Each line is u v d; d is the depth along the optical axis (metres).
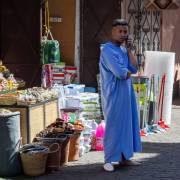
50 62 12.98
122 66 8.66
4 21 12.29
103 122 10.69
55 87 11.12
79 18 13.56
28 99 9.02
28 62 12.45
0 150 8.41
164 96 13.16
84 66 13.66
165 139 11.73
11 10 12.27
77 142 9.58
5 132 8.38
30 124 9.04
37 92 9.63
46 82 12.73
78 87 11.88
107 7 13.80
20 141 8.66
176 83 20.16
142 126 12.16
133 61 8.95
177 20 20.00
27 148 8.62
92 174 8.73
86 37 13.63
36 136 9.23
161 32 18.06
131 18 15.70
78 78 13.59
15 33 12.34
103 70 8.83
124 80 8.81
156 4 16.19
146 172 8.88
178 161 9.66
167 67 13.09
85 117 11.22
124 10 15.16
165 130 12.83
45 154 8.55
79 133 9.58
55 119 10.18
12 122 8.43
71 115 10.33
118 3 13.93
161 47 18.11
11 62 12.37
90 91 12.72
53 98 10.09
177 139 11.74
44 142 8.91
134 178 8.52
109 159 8.91
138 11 16.12
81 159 9.74
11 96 9.11
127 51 8.98
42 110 9.55
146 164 9.42
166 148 10.77
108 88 8.79
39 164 8.51
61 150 9.10
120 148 8.88
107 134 8.89
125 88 8.83
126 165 9.28
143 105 12.22
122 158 9.03
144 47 16.61
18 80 11.55
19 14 12.30
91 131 10.45
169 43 19.06
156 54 13.10
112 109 8.80
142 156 10.02
